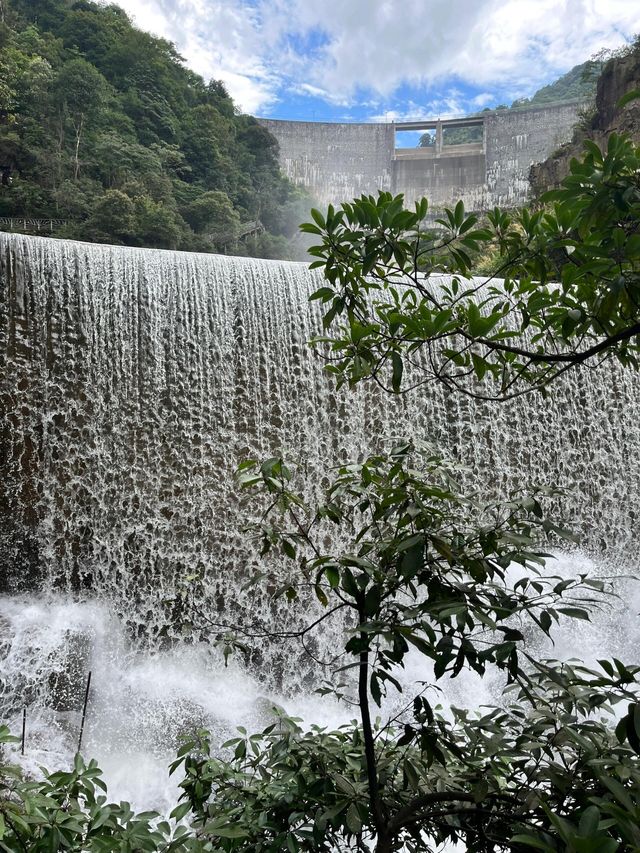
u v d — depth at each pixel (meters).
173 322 11.59
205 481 11.51
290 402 12.00
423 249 2.62
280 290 12.17
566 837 1.27
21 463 10.60
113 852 2.08
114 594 10.84
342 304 2.70
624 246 2.13
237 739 2.82
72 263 11.11
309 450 11.93
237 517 11.50
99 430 11.06
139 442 11.27
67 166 37.53
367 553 2.43
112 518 11.00
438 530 2.30
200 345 11.72
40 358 10.81
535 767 2.07
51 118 39.09
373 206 2.53
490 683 10.06
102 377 11.15
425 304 2.74
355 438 12.10
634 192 2.06
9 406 10.58
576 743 2.04
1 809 1.93
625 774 1.79
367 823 2.15
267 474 2.42
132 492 11.14
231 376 11.82
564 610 2.01
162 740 8.92
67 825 2.03
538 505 2.25
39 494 10.66
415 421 12.33
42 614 10.27
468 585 2.22
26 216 32.91
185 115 52.28
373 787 2.18
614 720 7.03
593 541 12.98
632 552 13.20
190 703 9.74
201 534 11.36
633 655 11.73
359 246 2.60
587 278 2.49
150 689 9.91
